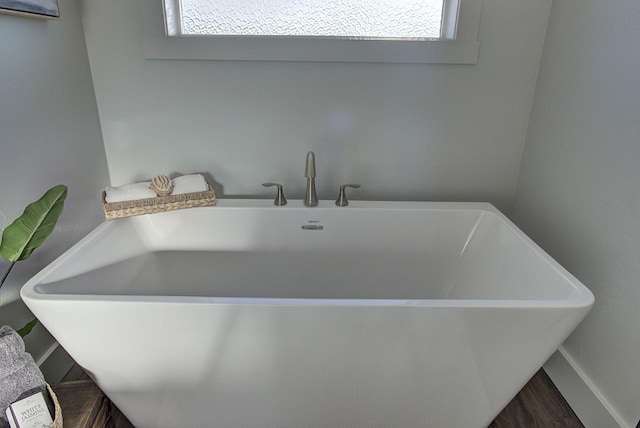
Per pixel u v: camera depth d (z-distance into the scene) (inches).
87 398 43.3
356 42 62.2
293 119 67.2
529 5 60.9
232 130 67.7
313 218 65.8
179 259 66.6
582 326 53.0
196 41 61.6
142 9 60.2
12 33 46.6
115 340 41.1
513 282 54.1
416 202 68.6
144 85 64.7
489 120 67.6
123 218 61.0
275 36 63.9
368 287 69.0
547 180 61.6
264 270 68.2
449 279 67.7
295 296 69.3
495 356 42.4
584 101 52.8
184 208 64.0
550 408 54.2
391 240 66.9
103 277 53.6
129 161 69.3
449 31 64.1
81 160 61.4
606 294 48.5
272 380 43.6
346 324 39.2
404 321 39.2
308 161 64.1
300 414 47.0
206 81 64.6
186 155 69.2
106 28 61.3
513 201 72.6
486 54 63.5
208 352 41.4
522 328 40.2
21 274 49.3
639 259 43.4
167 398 45.9
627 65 45.1
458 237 66.7
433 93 65.9
